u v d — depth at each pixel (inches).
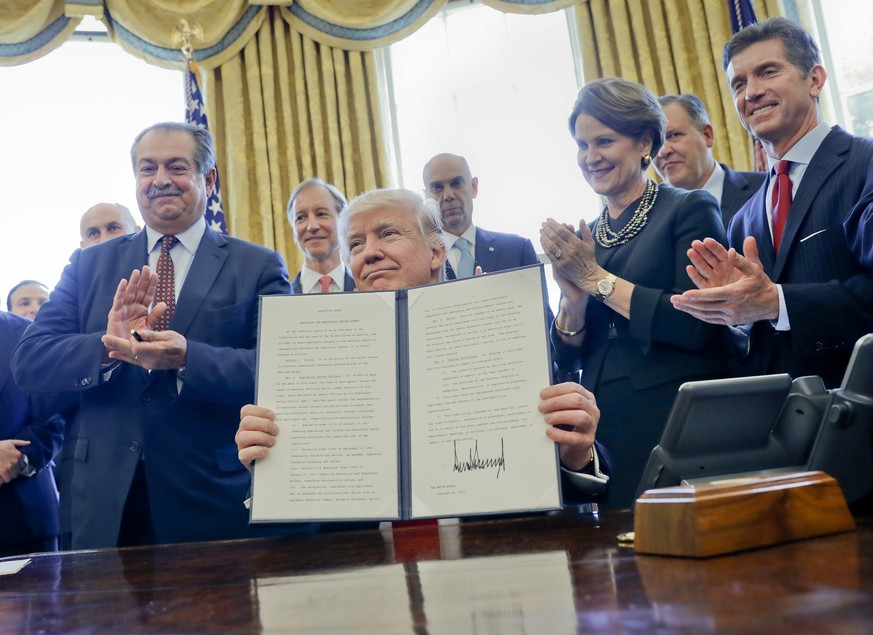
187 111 193.5
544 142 207.9
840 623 20.8
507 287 55.5
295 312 58.3
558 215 204.4
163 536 78.2
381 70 214.8
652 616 24.0
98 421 82.4
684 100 129.9
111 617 33.8
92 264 94.0
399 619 27.7
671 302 70.9
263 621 29.4
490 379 53.6
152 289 82.3
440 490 52.0
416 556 43.6
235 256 92.8
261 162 199.5
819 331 67.8
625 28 192.2
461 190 131.2
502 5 199.3
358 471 53.8
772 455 42.4
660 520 34.3
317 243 140.9
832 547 32.0
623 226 85.4
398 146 215.2
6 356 108.7
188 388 78.1
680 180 127.6
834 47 189.0
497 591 31.0
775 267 80.4
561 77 209.2
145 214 93.4
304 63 206.5
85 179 217.5
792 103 82.1
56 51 221.5
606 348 81.1
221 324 87.1
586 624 24.0
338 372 56.4
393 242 69.8
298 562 45.5
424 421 54.1
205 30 203.2
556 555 38.2
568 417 50.7
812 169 79.5
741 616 22.8
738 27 180.7
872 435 40.9
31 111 218.4
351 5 207.6
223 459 81.3
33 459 104.1
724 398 40.5
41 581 47.9
